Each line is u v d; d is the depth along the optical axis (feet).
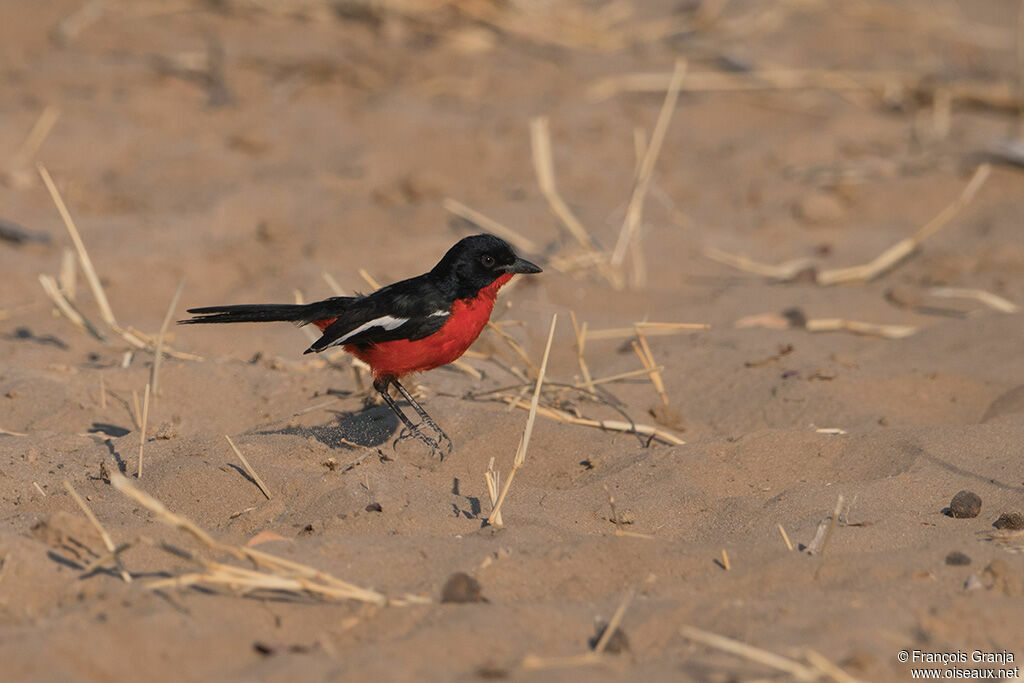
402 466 36.29
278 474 34.81
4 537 27.73
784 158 77.20
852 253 62.95
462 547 30.12
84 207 65.16
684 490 34.91
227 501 33.63
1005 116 86.33
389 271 57.06
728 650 24.61
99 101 78.48
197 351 48.57
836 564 28.55
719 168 76.43
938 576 27.96
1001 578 27.53
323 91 84.69
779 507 33.47
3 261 56.54
